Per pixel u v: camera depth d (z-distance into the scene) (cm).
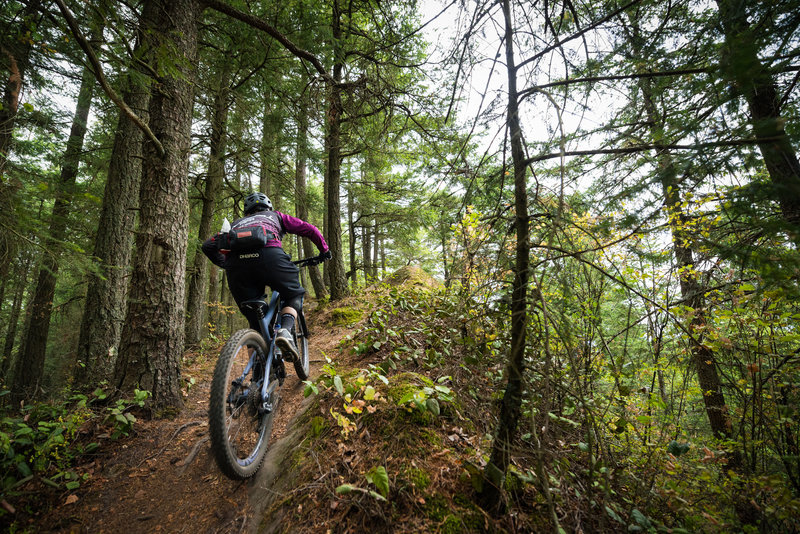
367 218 1312
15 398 494
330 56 554
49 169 657
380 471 162
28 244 308
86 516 203
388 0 443
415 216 1037
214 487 224
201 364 555
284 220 283
